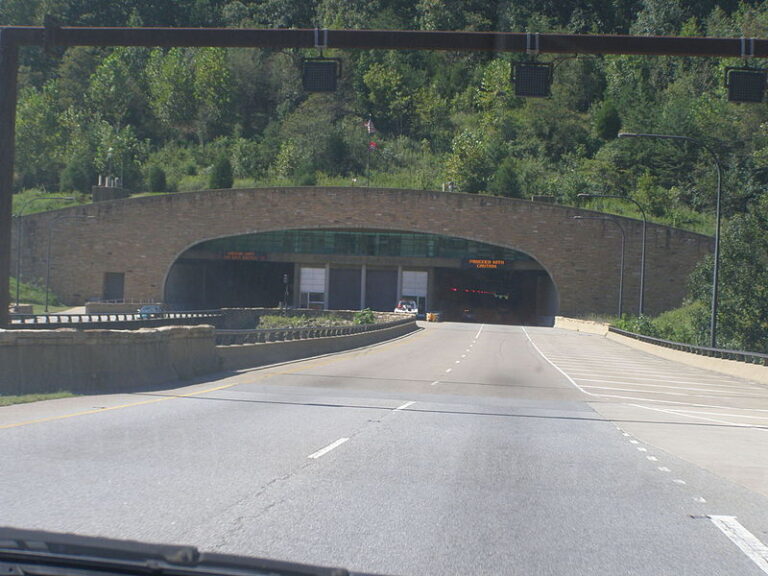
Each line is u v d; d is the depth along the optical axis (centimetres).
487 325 8388
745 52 1518
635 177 11194
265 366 2738
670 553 638
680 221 9425
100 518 672
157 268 8875
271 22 15412
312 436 1191
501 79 13625
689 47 1529
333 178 12388
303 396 1800
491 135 13062
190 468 910
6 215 1756
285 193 8862
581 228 8519
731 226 5050
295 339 3303
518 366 3281
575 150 12812
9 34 1677
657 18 12888
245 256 9125
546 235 8581
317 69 1566
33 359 1574
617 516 760
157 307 7531
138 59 15175
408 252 9075
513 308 11075
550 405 1838
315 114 13675
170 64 14338
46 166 12875
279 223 8862
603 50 1543
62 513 686
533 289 10662
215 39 1600
